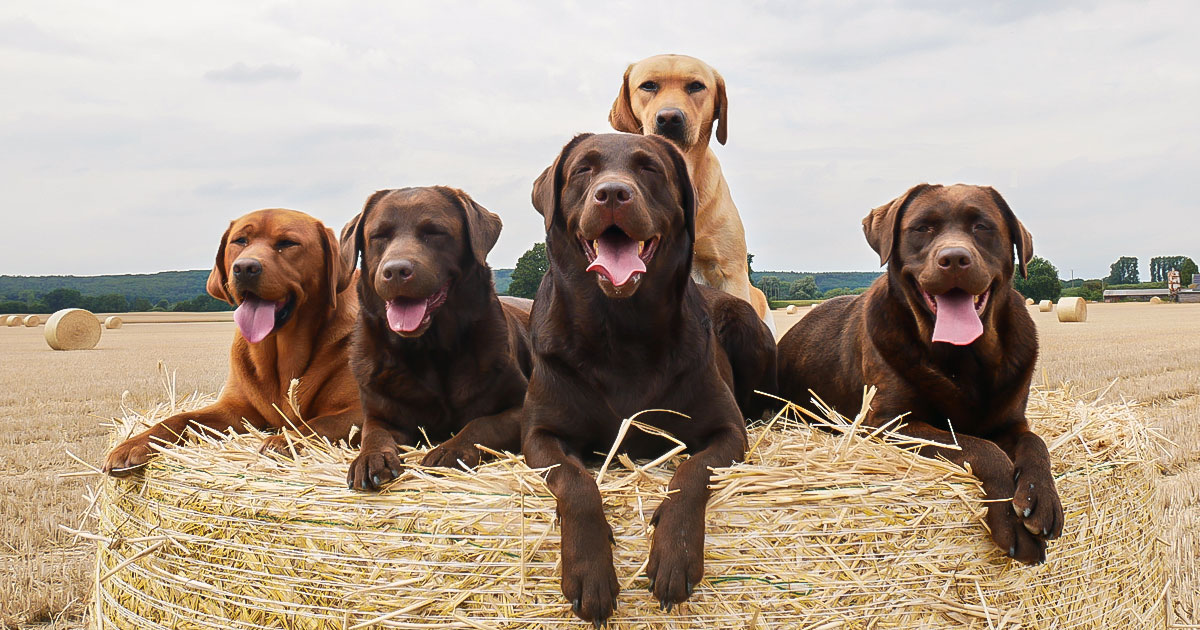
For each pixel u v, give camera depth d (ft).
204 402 17.60
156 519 11.64
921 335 13.02
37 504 23.45
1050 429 13.60
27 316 164.86
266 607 10.48
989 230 12.69
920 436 12.17
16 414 39.06
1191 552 18.47
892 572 10.00
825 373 16.31
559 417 11.78
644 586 9.45
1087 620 11.28
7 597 17.06
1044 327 102.73
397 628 9.82
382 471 10.25
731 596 9.59
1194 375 46.98
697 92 22.15
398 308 13.04
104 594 12.66
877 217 14.23
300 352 15.69
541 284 13.14
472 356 14.12
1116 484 11.96
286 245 15.35
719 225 23.21
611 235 11.27
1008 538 10.34
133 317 222.48
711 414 11.87
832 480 10.27
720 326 16.03
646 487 10.16
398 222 13.69
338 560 10.11
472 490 10.11
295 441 12.75
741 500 9.80
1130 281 441.27
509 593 9.61
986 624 10.34
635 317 11.53
